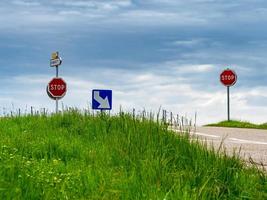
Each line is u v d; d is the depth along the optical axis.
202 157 10.26
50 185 8.31
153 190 7.87
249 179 9.27
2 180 7.67
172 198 7.50
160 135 12.34
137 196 7.79
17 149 11.83
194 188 8.11
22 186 7.77
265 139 18.81
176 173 9.02
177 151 11.00
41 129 16.22
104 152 11.81
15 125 17.28
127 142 12.02
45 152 11.97
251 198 8.57
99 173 9.30
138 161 10.09
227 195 8.51
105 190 8.20
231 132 21.97
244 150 15.40
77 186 8.59
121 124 14.88
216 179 8.78
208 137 19.34
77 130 15.36
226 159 9.94
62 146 12.53
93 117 16.80
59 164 10.86
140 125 14.00
